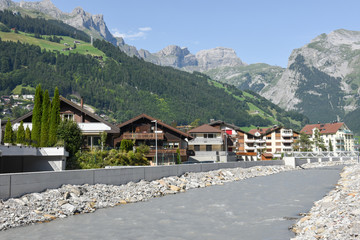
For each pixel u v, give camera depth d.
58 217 21.48
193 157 86.38
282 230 18.25
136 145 65.81
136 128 65.50
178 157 64.44
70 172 27.86
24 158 38.25
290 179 51.88
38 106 45.09
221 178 49.31
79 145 45.09
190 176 46.12
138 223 20.19
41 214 21.23
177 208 25.23
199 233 17.97
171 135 68.31
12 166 37.12
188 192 35.00
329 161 104.19
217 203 27.67
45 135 44.09
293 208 25.39
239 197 31.19
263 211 24.17
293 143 153.38
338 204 21.38
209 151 87.06
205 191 35.94
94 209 24.14
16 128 49.94
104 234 17.64
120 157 48.62
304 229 17.02
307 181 47.97
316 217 19.28
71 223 20.00
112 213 23.12
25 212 20.94
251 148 144.75
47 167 38.69
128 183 34.38
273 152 155.62
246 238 16.80
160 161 63.09
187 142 80.62
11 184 22.56
